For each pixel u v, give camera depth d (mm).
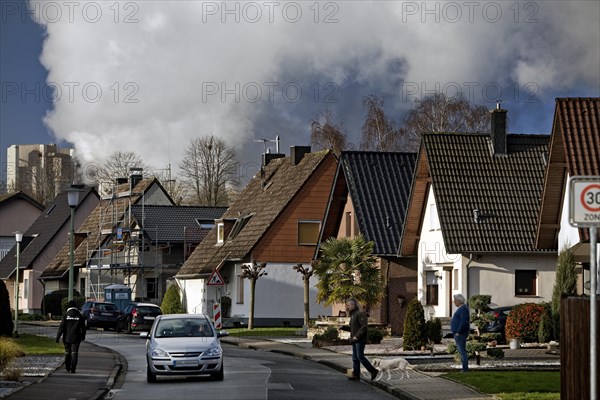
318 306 95000
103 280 125312
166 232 120188
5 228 146750
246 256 93562
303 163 100438
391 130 114688
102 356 53000
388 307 75125
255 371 44562
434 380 38000
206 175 164000
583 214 21031
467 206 69000
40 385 36438
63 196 144125
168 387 37750
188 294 108438
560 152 54625
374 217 77188
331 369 47125
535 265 68812
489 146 72250
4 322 61156
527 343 56719
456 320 40250
